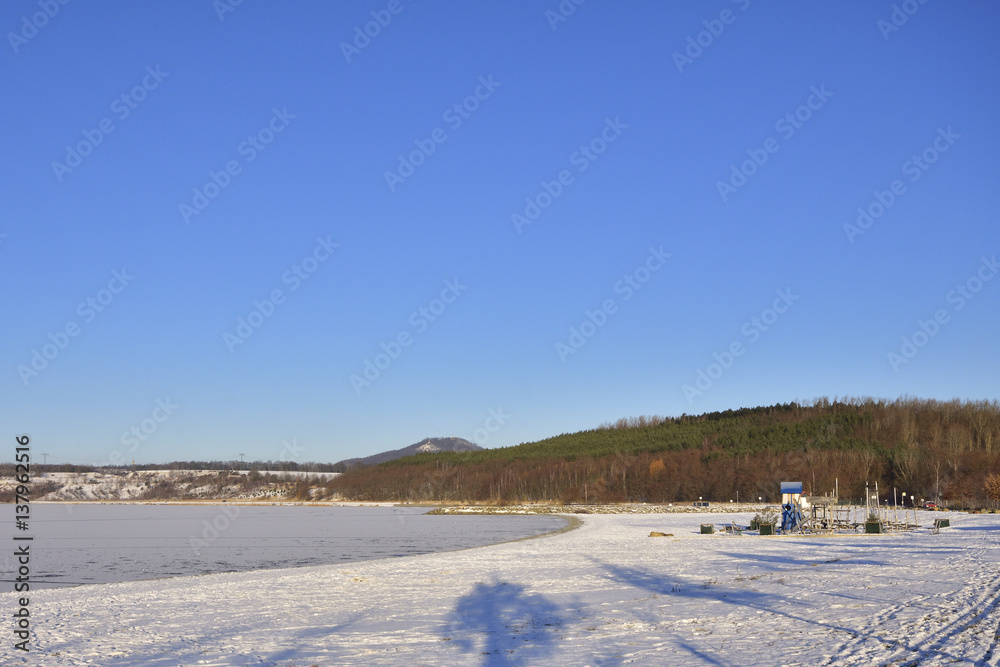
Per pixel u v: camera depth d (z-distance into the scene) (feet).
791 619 59.67
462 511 402.11
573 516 341.62
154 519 360.07
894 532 172.14
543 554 135.03
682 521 265.95
